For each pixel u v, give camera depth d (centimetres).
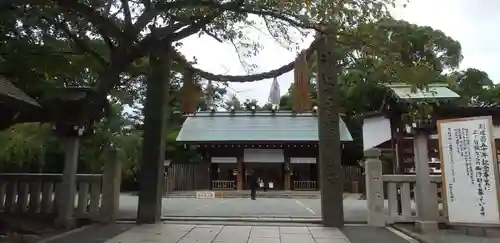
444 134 877
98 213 967
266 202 1889
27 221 938
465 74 2627
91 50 859
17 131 1338
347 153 3397
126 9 719
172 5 654
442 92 1053
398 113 1221
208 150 3042
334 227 912
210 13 755
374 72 727
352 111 2952
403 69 684
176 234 799
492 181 812
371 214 958
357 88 2522
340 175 954
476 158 834
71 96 770
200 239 745
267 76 905
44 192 982
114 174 982
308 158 3012
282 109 3662
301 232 840
